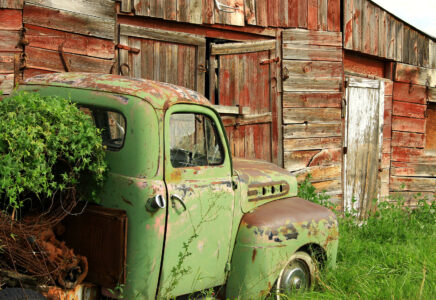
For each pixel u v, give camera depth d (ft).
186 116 12.48
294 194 16.74
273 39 27.22
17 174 9.16
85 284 10.99
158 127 11.49
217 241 13.15
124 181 11.10
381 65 34.63
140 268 11.14
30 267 9.96
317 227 15.56
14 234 9.60
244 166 15.74
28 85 12.73
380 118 33.22
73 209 11.36
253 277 13.80
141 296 11.25
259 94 26.66
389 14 33.60
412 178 36.24
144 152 11.21
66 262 10.54
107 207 11.19
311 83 28.89
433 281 16.99
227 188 13.33
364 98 32.19
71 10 20.10
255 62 26.43
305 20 28.58
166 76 23.26
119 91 11.75
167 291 11.75
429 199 37.22
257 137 26.66
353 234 23.88
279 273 14.52
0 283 9.23
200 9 24.08
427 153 37.24
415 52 36.04
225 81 25.20
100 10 21.03
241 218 14.14
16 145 9.23
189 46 24.07
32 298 9.36
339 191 30.55
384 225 24.95
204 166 12.78
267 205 15.21
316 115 29.19
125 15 21.99
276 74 27.40
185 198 11.91
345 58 31.73
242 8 25.72
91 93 11.92
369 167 32.73
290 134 27.99
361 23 31.63
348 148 31.19
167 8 22.98
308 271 15.78
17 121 9.54
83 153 10.37
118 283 10.86
